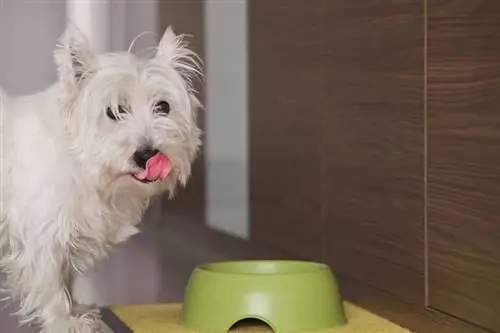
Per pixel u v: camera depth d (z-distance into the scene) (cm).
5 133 158
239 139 255
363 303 174
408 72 158
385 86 164
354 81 174
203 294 164
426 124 154
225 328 161
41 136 157
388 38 163
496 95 140
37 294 159
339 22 178
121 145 154
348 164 177
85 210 158
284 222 205
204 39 254
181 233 262
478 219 144
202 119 256
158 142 155
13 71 247
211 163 258
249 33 221
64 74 157
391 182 164
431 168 154
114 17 253
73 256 162
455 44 147
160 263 238
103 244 164
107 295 216
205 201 258
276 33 205
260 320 166
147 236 259
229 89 254
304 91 193
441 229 152
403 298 162
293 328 160
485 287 143
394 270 164
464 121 146
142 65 159
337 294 166
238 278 162
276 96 207
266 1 210
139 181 155
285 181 203
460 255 148
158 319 170
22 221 157
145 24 256
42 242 157
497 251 141
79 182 157
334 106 181
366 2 169
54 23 249
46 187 156
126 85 156
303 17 192
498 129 140
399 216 162
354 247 176
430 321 156
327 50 183
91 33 251
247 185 246
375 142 168
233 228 251
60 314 160
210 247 251
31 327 178
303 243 196
